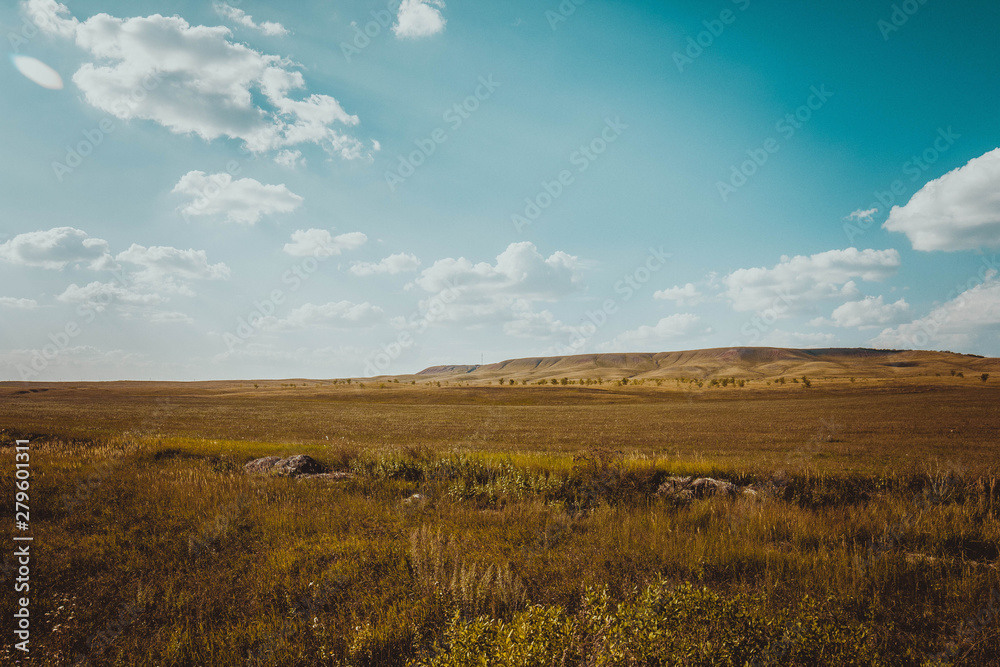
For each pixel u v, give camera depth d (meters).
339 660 4.66
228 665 4.66
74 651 5.07
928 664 4.25
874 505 10.35
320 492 12.12
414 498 11.80
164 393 116.88
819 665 4.09
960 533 8.24
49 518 9.54
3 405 67.50
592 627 4.43
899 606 5.79
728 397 99.81
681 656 3.94
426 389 122.56
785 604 5.69
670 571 6.90
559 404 92.44
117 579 6.67
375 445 24.16
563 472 13.47
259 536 8.62
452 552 7.30
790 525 8.81
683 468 13.60
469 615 5.34
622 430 40.31
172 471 13.91
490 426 45.09
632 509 10.65
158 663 4.74
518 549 7.93
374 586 6.35
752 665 3.95
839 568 6.69
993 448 25.11
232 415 57.09
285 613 5.73
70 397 93.00
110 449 17.45
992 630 4.95
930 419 44.78
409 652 4.82
